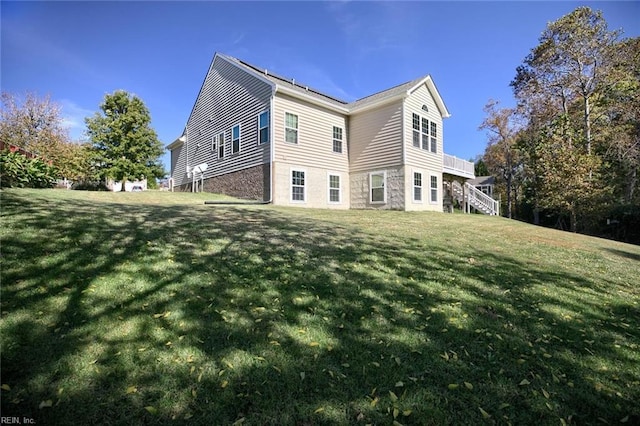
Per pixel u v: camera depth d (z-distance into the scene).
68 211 5.57
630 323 3.51
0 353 2.24
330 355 2.59
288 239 5.59
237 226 6.21
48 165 10.84
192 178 19.62
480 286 4.23
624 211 19.11
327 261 4.64
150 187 30.12
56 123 23.91
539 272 5.16
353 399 2.13
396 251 5.56
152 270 3.73
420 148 15.12
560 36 20.08
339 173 15.52
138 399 2.01
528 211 29.00
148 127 24.84
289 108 13.57
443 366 2.54
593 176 17.59
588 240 9.97
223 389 2.15
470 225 10.27
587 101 20.39
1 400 1.89
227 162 15.91
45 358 2.25
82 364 2.23
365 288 3.88
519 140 27.72
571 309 3.76
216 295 3.37
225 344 2.62
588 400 2.25
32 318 2.64
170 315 2.93
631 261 6.96
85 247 4.05
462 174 19.41
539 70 21.61
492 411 2.11
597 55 19.31
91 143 23.11
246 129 14.55
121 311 2.91
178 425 1.85
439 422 2.00
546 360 2.70
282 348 2.62
